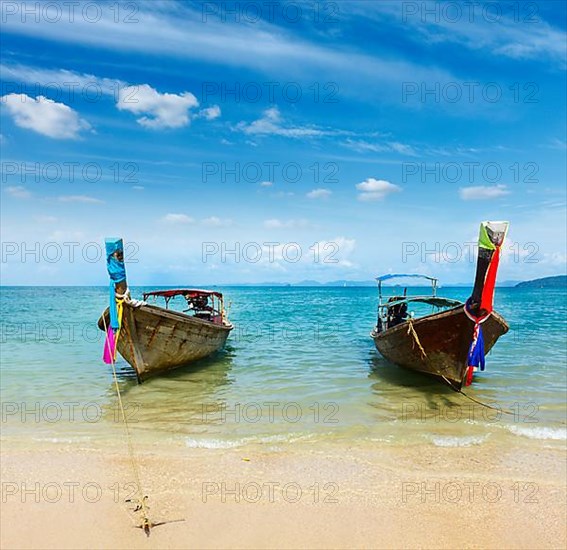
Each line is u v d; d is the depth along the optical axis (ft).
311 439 30.27
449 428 32.35
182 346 47.42
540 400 39.65
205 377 48.60
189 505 21.66
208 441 29.89
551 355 59.57
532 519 20.43
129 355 44.68
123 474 25.02
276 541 18.84
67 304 171.42
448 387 43.83
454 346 39.17
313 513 20.93
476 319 35.53
